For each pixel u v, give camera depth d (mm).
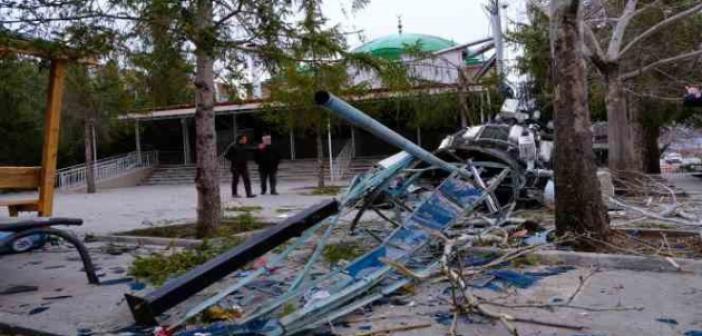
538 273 5324
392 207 6754
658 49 17750
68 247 8281
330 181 26391
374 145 31703
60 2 7188
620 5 17281
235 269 3701
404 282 4742
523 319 3986
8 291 5508
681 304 4270
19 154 30844
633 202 11180
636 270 5398
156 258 6438
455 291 4516
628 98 20547
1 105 26484
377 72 8930
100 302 5043
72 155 33688
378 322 4074
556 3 6324
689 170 34625
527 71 18859
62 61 8648
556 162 6359
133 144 36812
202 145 8383
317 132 19781
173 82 8680
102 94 21156
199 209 8469
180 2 6840
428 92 18750
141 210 14664
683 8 16547
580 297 4523
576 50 6246
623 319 3957
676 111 24125
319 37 8023
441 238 5273
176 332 3967
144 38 7477
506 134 11320
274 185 17719
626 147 15047
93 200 19734
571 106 6238
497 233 6832
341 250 6402
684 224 7547
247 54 8227
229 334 3754
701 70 18422
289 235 3877
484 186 6105
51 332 4180
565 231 6246
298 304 4188
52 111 8836
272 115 19844
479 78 19203
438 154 9883
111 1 7223
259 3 7535
